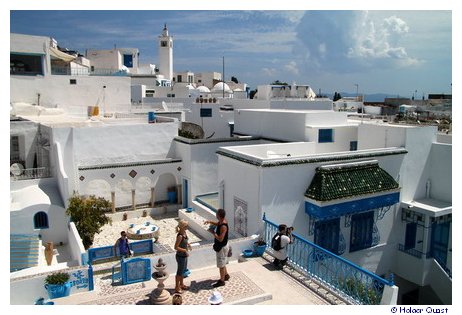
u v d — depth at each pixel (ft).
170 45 203.10
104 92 101.81
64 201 56.90
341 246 50.34
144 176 72.33
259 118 76.38
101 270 36.65
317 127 63.16
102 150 69.97
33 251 50.03
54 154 60.75
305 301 31.30
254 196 44.75
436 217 55.21
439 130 74.84
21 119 71.10
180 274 30.78
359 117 101.60
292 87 127.54
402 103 175.01
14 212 53.72
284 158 44.80
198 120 100.37
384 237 54.95
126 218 69.82
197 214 67.77
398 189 50.98
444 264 57.67
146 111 100.63
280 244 36.81
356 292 33.12
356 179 48.37
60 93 95.55
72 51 164.04
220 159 52.01
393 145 57.72
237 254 40.68
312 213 45.83
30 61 91.86
